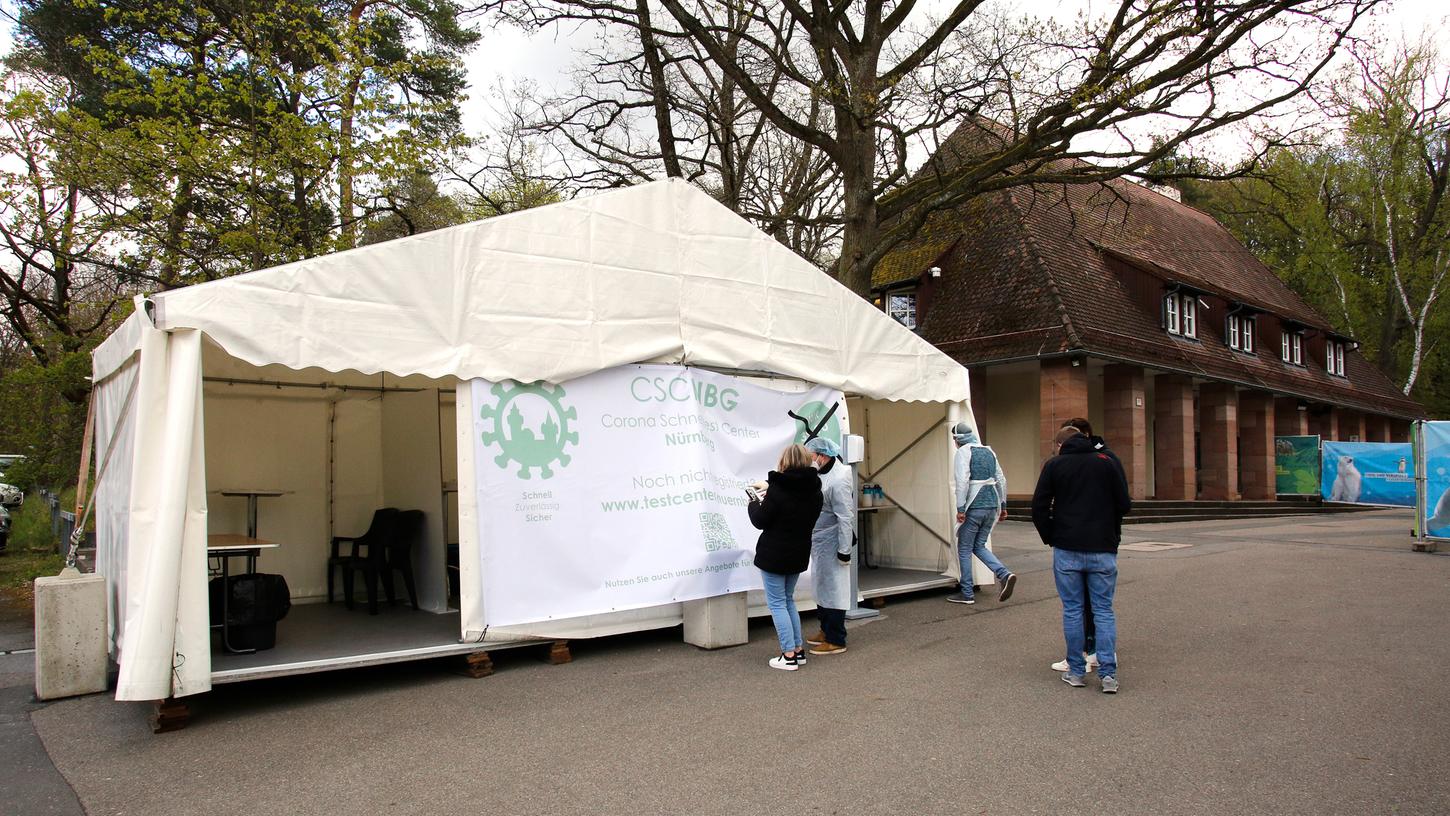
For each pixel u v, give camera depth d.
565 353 6.90
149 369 5.31
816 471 6.71
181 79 12.29
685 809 3.95
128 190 12.91
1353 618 8.09
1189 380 23.88
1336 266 37.53
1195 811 3.84
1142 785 4.14
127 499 5.66
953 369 10.17
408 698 5.86
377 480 9.35
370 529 8.80
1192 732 4.90
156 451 5.30
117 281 14.73
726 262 8.05
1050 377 20.72
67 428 16.17
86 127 12.04
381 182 12.95
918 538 10.65
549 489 6.71
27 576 12.38
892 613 8.74
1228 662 6.50
